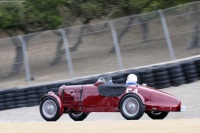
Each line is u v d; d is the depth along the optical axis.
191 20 54.78
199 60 49.47
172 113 37.53
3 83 56.53
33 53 56.31
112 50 55.34
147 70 48.31
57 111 33.66
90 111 33.91
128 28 55.47
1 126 29.36
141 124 27.50
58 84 48.94
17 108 49.41
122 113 31.81
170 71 48.56
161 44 54.69
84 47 55.94
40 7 65.19
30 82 55.69
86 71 55.00
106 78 34.72
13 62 56.59
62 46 56.06
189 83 49.06
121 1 68.38
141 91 32.12
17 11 63.56
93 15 68.69
